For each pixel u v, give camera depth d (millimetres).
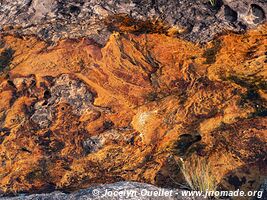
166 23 5266
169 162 4645
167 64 5066
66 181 4613
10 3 5664
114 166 4656
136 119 4816
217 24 5148
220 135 4707
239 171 4500
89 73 5074
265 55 4984
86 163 4688
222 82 4926
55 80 5047
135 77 5039
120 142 4738
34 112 4938
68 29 5375
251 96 4844
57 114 4914
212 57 5035
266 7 5070
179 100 4898
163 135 4777
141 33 5246
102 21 5379
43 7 5512
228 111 4797
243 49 5031
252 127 4691
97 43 5242
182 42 5148
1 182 4641
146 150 4715
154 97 4922
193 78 4969
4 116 4961
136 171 4621
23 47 5352
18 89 5082
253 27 5086
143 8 5379
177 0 5340
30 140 4828
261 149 4570
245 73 4945
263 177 4438
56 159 4730
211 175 4492
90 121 4852
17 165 4719
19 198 4211
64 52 5227
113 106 4902
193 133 4754
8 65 5246
